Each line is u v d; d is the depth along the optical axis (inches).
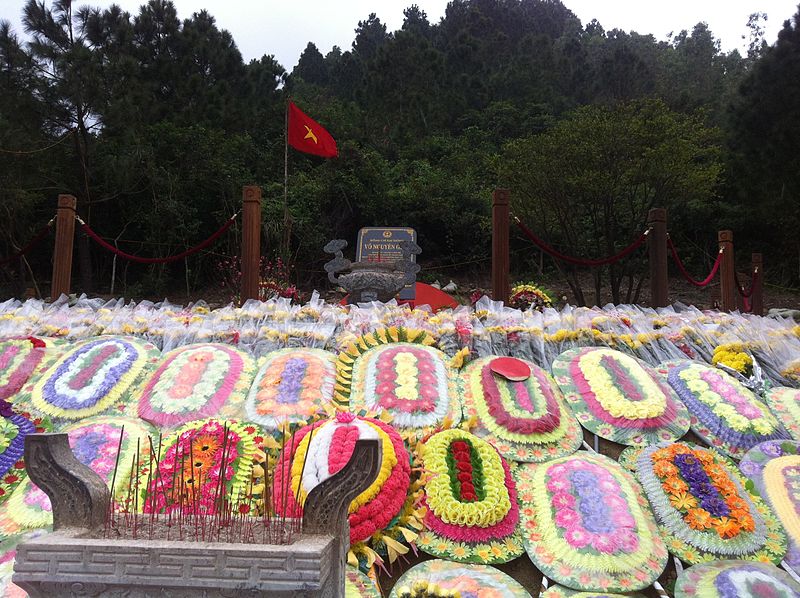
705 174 502.0
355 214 820.6
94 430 130.5
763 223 766.5
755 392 156.3
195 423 131.7
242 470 116.3
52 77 583.5
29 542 68.4
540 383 148.6
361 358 157.5
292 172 855.1
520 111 1157.1
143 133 673.0
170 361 155.6
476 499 112.3
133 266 738.8
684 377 156.7
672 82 1347.2
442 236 862.5
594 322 182.9
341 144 850.8
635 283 719.7
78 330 180.2
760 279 446.6
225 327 177.8
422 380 144.9
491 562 105.0
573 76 1321.4
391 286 268.7
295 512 84.3
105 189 666.8
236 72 906.1
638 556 104.3
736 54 1578.5
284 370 149.6
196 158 702.5
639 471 125.7
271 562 66.2
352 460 73.3
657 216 270.1
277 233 665.6
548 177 518.0
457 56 1375.5
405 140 1060.5
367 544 103.3
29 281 681.6
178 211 684.1
